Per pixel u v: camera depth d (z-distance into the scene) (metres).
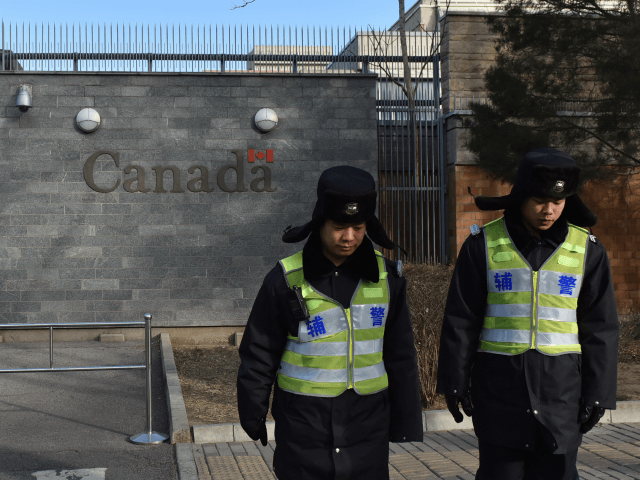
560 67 10.34
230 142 10.86
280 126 10.95
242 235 10.86
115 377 8.17
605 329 2.86
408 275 7.12
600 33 10.08
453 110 12.00
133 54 10.94
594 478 4.34
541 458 2.87
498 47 11.07
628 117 9.49
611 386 2.81
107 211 10.66
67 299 10.61
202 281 10.80
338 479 2.55
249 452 5.12
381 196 12.18
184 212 10.78
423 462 4.79
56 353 9.59
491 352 2.95
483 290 3.01
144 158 10.73
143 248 10.71
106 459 4.98
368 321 2.63
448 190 12.18
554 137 10.28
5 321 10.51
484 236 3.04
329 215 2.42
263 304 2.64
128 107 10.70
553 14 10.19
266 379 2.65
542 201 2.82
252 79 10.90
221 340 10.84
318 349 2.60
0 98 10.51
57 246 10.59
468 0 21.64
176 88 10.78
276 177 10.94
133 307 10.70
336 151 11.03
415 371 2.69
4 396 7.11
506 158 10.24
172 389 6.77
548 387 2.81
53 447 5.27
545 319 2.87
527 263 2.92
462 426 5.84
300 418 2.59
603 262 2.92
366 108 11.09
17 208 10.54
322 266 2.60
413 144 12.33
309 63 12.09
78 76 10.62
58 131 10.59
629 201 12.39
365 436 2.60
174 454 5.11
